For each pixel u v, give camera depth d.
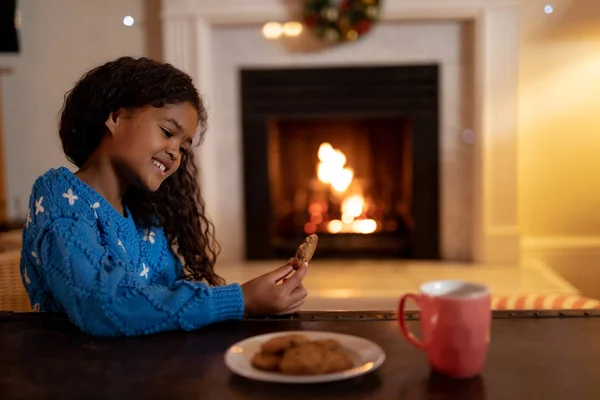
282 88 3.34
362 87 3.32
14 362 0.78
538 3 3.22
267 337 0.82
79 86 1.10
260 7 3.21
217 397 0.67
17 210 3.46
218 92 3.36
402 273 3.18
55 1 3.37
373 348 0.77
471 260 3.38
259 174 3.41
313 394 0.67
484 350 0.71
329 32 3.15
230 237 3.47
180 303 0.88
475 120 3.25
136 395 0.67
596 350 0.79
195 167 1.29
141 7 3.35
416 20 3.23
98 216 1.05
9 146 3.45
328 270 3.29
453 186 3.35
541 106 3.28
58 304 1.01
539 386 0.69
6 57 3.40
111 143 1.06
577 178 3.32
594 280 3.34
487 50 3.17
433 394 0.67
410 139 3.35
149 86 1.04
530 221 3.35
